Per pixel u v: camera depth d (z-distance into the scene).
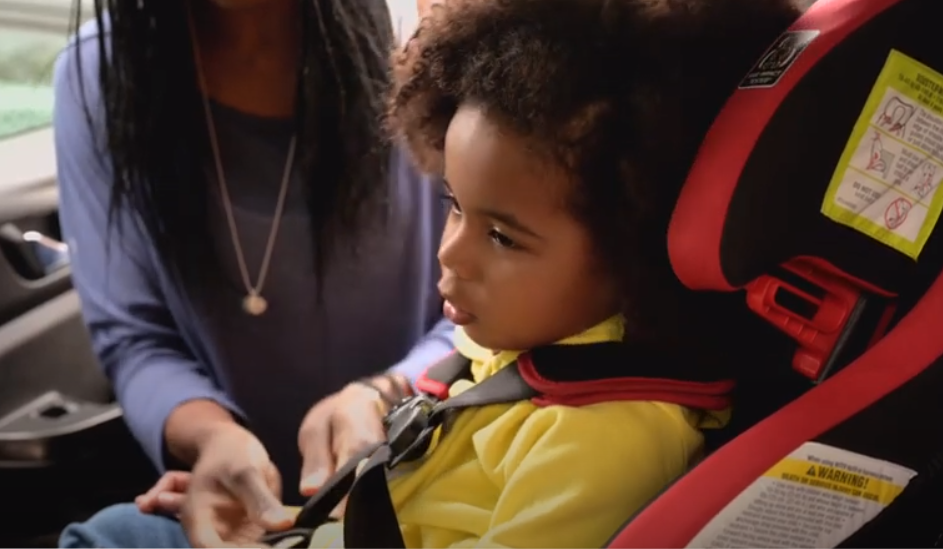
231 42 0.87
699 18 0.49
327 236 0.90
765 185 0.45
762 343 0.54
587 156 0.49
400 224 0.94
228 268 0.92
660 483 0.53
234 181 0.90
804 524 0.50
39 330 1.13
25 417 1.08
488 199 0.51
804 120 0.45
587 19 0.49
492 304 0.54
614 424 0.53
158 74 0.83
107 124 0.85
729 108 0.46
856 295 0.50
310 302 0.94
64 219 0.94
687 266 0.47
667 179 0.49
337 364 0.99
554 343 0.56
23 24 1.42
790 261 0.49
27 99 1.35
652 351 0.55
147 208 0.86
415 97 0.57
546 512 0.52
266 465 0.77
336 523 0.66
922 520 0.52
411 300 0.99
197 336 0.93
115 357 0.93
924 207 0.49
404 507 0.60
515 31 0.50
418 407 0.62
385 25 0.88
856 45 0.45
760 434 0.50
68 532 0.80
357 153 0.87
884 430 0.51
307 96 0.85
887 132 0.47
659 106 0.48
